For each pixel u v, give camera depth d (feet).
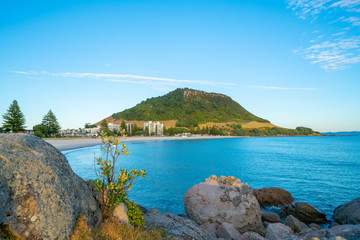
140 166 119.55
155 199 59.98
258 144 415.44
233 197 40.32
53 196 15.85
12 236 13.64
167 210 52.03
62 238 15.31
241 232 37.88
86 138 437.58
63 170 19.21
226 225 34.99
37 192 15.20
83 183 21.71
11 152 15.74
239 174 107.65
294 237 30.01
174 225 27.94
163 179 86.02
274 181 93.86
